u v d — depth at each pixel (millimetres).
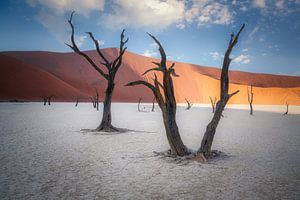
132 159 9422
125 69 114438
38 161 8867
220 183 6832
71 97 81062
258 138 15469
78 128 18812
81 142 12977
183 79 122750
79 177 7207
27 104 56469
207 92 120375
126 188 6387
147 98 106562
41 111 36781
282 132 18797
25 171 7641
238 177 7367
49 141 13031
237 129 20469
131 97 102188
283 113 48406
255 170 8125
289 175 7582
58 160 9086
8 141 12672
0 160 8852
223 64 9617
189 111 49250
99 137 14758
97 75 109125
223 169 8195
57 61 112688
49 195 5824
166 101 9664
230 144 13141
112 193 6031
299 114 45375
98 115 32312
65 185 6520
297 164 8914
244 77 163750
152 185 6629
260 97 120562
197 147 12195
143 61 124125
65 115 31172
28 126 19297
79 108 47562
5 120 23203
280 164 8906
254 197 5859
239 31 9250
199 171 7949
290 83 166750
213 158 9711
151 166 8484
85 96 86312
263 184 6766
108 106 17562
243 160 9461
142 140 13930
